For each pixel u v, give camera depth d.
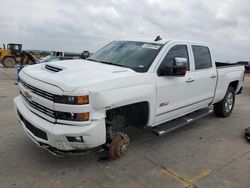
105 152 4.34
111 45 5.39
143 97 4.04
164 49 4.68
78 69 3.90
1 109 6.93
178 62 4.35
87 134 3.38
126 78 3.84
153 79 4.26
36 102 3.64
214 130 5.96
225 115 7.04
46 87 3.44
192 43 5.46
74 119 3.34
